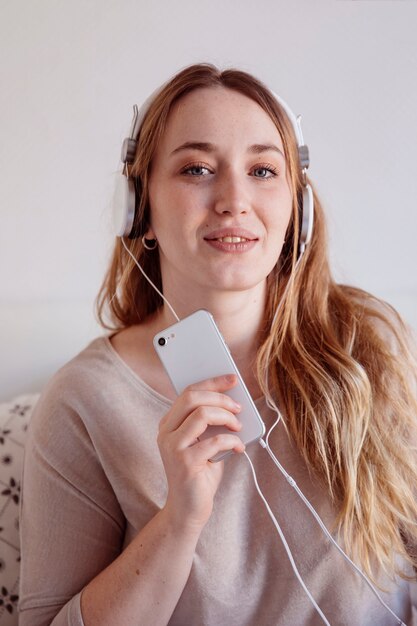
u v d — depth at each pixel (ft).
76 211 4.39
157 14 4.17
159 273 3.32
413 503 2.80
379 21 4.09
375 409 2.90
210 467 2.47
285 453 2.82
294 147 2.84
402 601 2.83
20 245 4.43
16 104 4.25
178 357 2.55
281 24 4.14
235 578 2.71
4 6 4.12
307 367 2.92
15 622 3.37
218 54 4.20
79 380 2.98
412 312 4.30
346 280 4.40
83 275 4.47
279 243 2.70
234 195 2.54
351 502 2.67
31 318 4.27
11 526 3.48
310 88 4.20
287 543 2.71
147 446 2.85
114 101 4.27
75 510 2.89
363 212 4.33
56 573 2.82
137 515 2.83
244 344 2.97
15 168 4.32
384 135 4.23
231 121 2.62
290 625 2.69
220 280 2.61
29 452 3.01
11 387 4.23
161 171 2.71
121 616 2.52
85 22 4.18
